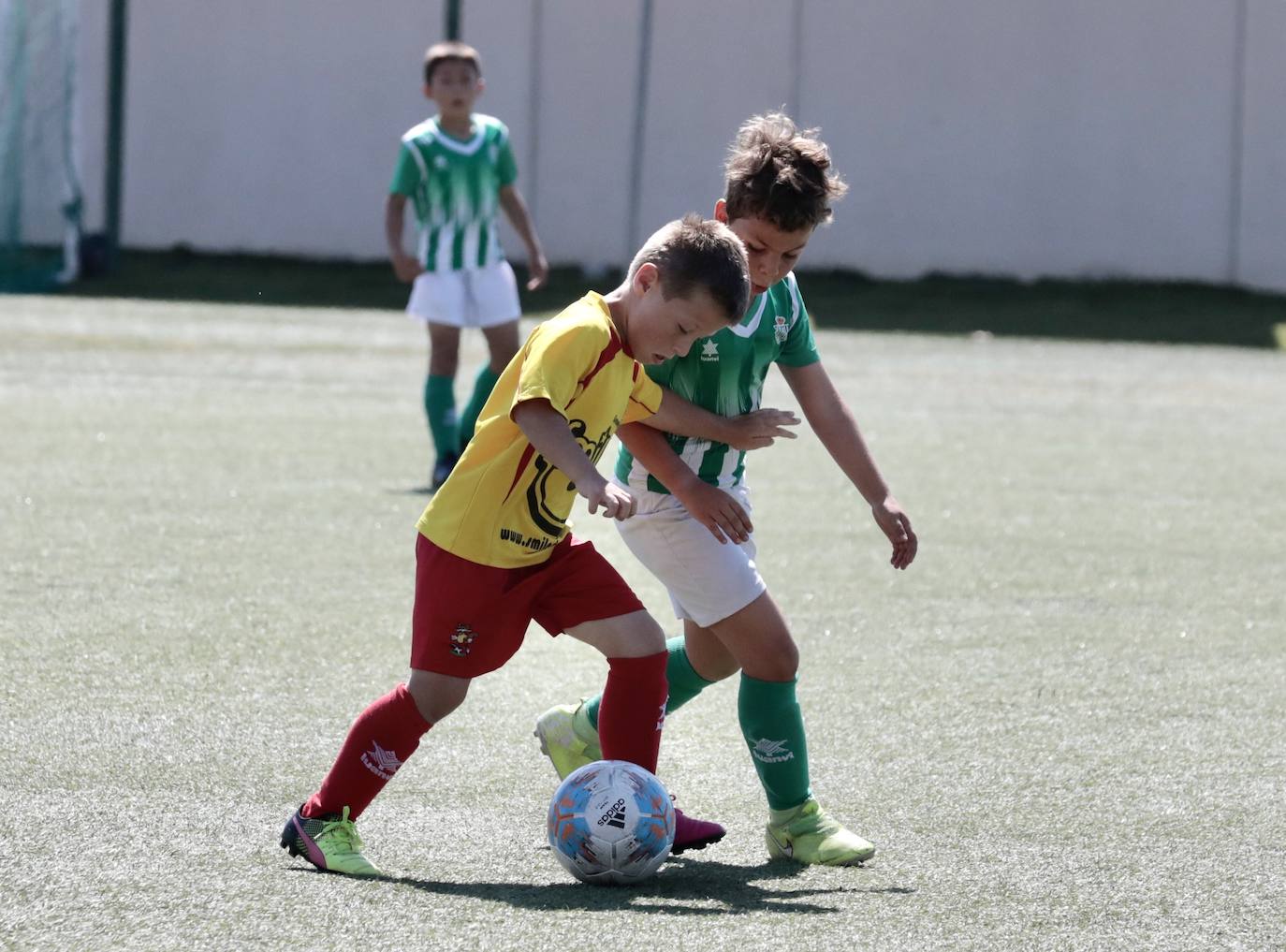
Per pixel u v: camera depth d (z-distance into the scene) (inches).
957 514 1188.5
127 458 1298.0
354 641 735.7
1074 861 474.9
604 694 482.6
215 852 460.1
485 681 682.2
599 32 3762.3
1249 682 714.2
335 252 3806.6
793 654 490.6
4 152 3275.1
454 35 3299.7
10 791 512.1
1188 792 550.3
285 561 917.2
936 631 805.2
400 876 445.7
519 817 507.5
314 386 1898.4
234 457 1327.5
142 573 868.6
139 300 3014.3
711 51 3747.5
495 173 1233.4
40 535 968.3
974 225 3745.1
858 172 3752.5
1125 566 997.8
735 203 495.5
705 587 491.8
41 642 713.0
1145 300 3518.7
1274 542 1101.1
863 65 3720.5
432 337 1211.9
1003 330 3083.2
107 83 3462.1
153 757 555.2
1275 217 3649.1
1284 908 434.6
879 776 565.6
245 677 668.7
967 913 425.1
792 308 524.1
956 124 3718.0
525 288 3499.0
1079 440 1674.5
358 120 3769.7
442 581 454.6
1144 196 3690.9
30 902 412.8
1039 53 3671.3
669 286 443.5
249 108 3769.7
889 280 3754.9
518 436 448.5
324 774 542.3
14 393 1701.5
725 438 493.7
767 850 490.0
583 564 476.1
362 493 1164.5
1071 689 696.4
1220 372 2487.7
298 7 3740.2
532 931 396.8
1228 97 3634.4
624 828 439.8
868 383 2164.1
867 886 449.7
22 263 3294.8
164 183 3789.4
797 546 1036.5
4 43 3260.3
